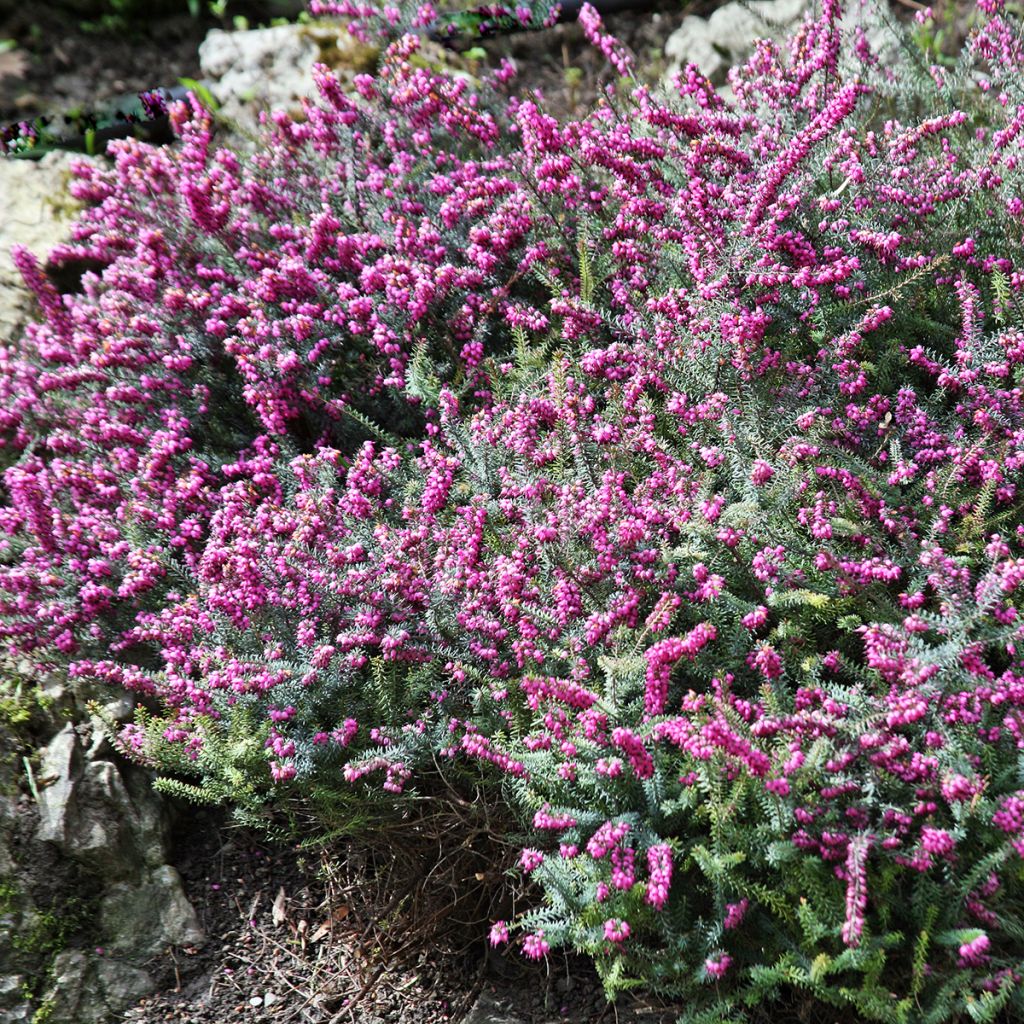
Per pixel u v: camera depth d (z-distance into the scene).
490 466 3.20
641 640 3.09
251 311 3.30
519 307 3.28
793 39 3.32
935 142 3.29
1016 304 3.17
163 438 3.27
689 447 3.18
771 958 3.07
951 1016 3.05
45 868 3.18
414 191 3.36
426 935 3.17
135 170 3.35
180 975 3.18
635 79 3.36
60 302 3.36
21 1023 3.15
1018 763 3.06
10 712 3.21
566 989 3.14
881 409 3.18
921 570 3.12
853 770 3.07
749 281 3.19
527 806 3.13
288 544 3.18
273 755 3.15
